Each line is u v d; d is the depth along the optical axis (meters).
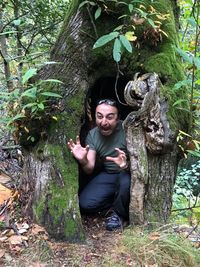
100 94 1.90
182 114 1.61
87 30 1.61
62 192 1.54
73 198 1.54
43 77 1.64
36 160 1.61
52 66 1.64
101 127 1.63
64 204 1.52
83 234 1.51
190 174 3.35
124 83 1.84
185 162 3.60
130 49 1.36
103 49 1.61
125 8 1.60
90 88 1.72
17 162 2.09
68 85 1.62
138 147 1.55
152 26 1.52
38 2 2.31
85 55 1.62
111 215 1.65
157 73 1.60
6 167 2.04
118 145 1.69
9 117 1.64
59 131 1.60
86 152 1.60
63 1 2.38
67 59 1.62
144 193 1.58
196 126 1.71
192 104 1.64
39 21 2.38
